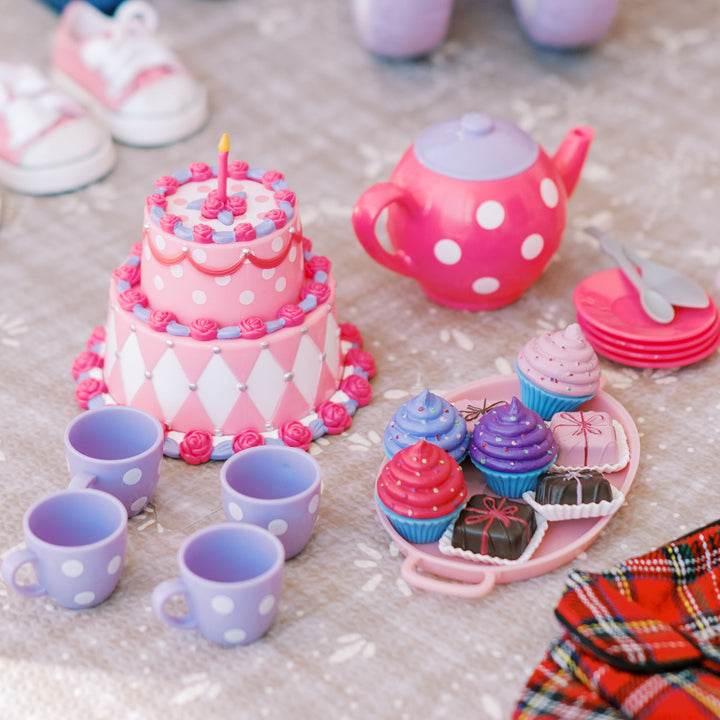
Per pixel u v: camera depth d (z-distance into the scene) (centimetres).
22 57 96
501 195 73
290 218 69
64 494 64
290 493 67
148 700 62
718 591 65
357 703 62
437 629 64
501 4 103
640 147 89
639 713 61
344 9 103
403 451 66
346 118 92
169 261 68
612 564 67
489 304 78
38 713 62
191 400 70
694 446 71
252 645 64
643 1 103
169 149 89
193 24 101
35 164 85
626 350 74
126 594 65
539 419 68
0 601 65
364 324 78
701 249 82
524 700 62
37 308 78
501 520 66
